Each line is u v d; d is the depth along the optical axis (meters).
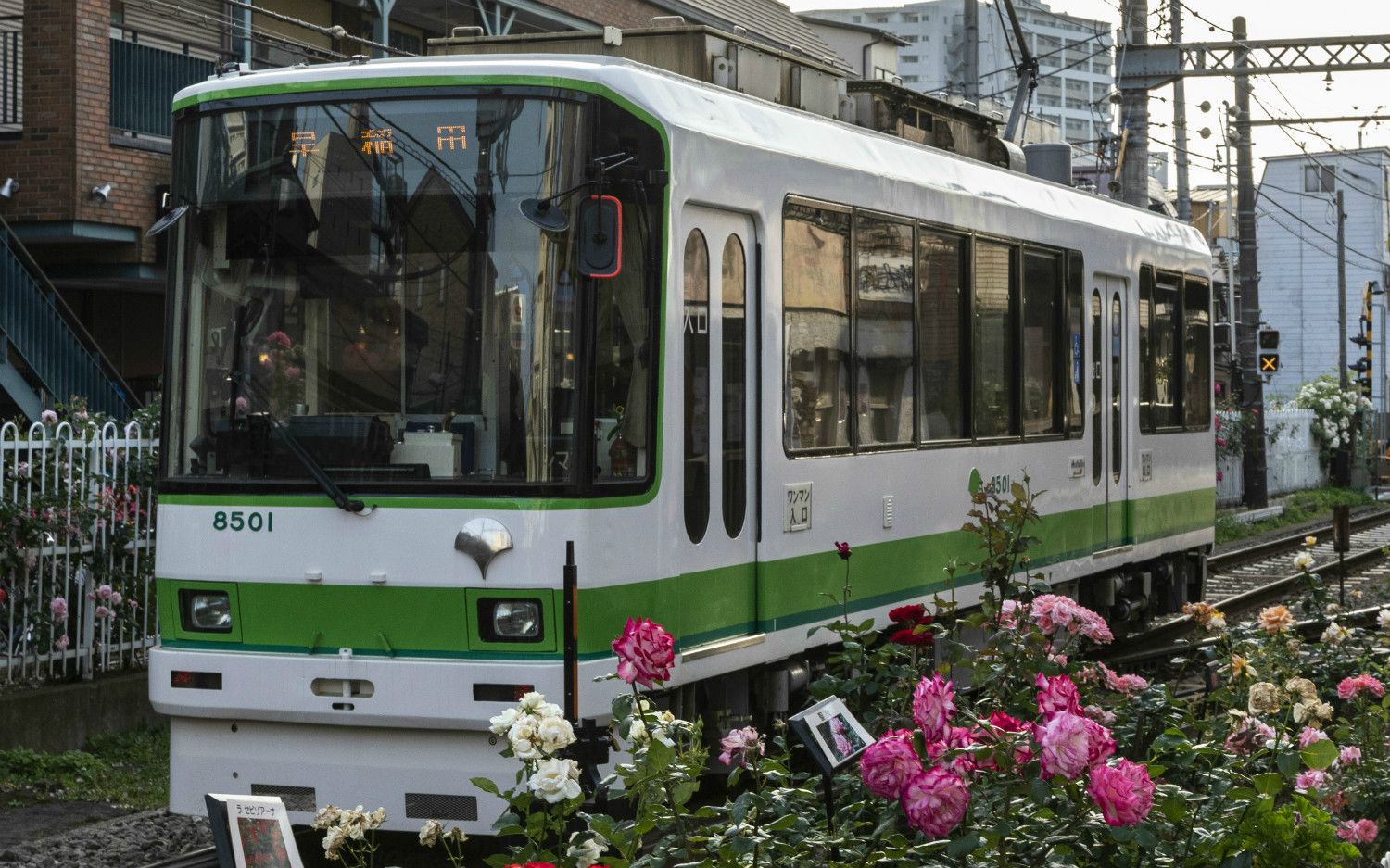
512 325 7.20
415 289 7.33
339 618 7.29
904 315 9.85
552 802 4.01
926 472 10.05
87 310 19.36
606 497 7.21
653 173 7.47
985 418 10.92
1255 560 23.81
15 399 15.20
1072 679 6.11
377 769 7.20
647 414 7.46
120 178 17.12
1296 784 4.77
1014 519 7.04
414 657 7.18
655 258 7.48
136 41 18.33
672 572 7.59
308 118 7.53
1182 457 14.99
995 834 4.30
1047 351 12.01
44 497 10.11
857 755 4.81
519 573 7.07
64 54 16.55
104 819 8.47
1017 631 6.11
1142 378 14.02
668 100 7.70
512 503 7.11
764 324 8.36
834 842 4.53
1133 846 4.45
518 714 4.12
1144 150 27.20
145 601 10.80
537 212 7.18
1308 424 41.56
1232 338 35.62
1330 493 39.72
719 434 8.01
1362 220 68.06
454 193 7.31
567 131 7.25
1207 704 6.91
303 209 7.52
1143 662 13.58
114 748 9.91
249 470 7.46
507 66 7.32
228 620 7.46
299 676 7.25
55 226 16.64
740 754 4.80
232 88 7.67
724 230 8.08
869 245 9.48
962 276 10.65
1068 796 4.41
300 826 7.82
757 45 9.59
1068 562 12.27
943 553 10.25
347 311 7.41
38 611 10.06
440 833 4.45
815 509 8.80
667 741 4.44
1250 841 4.52
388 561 7.21
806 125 9.05
